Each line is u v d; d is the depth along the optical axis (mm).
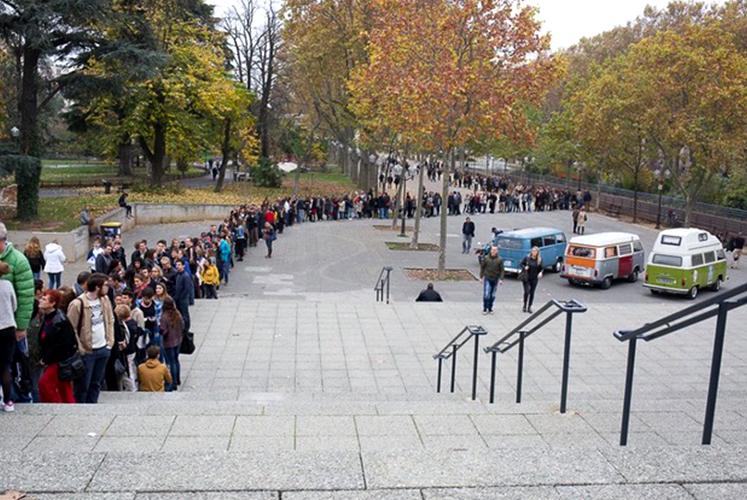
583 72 79625
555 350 14758
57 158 83750
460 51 25797
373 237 36875
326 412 7418
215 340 15211
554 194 58469
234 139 53719
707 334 16188
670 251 24672
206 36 49750
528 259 18703
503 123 25672
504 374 13086
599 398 11078
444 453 4637
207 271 19938
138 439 6160
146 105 42406
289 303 18797
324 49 45375
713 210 49656
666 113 41688
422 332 16297
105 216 31891
